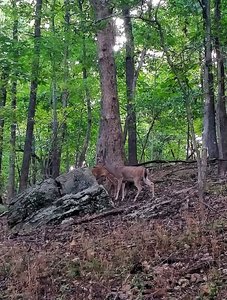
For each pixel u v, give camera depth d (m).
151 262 6.54
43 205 11.64
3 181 27.06
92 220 10.40
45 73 18.05
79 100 21.94
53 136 21.11
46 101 23.12
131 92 17.94
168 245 7.06
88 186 12.04
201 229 7.39
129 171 12.30
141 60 18.02
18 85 23.23
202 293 5.33
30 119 17.08
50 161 23.62
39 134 26.16
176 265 6.29
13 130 21.86
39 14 16.89
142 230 8.17
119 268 6.55
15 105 21.39
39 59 17.28
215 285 5.43
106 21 10.20
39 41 16.70
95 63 19.06
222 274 5.71
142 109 18.77
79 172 12.41
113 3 9.80
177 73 10.03
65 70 18.89
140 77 22.53
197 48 10.48
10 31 22.42
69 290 6.29
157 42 12.45
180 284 5.73
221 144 12.94
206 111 9.52
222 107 12.77
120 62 20.20
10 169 22.58
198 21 12.84
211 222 7.72
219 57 11.59
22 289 6.48
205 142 9.46
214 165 15.42
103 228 9.41
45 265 7.17
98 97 22.23
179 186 12.87
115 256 6.96
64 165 32.03
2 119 20.50
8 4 19.69
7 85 18.62
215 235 7.00
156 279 5.84
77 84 19.97
